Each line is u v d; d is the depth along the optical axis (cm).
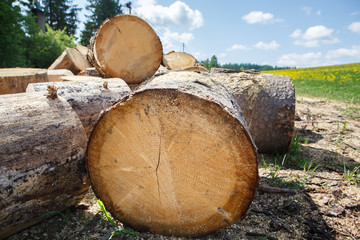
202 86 162
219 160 135
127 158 149
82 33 3494
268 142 300
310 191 224
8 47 976
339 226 176
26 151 136
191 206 149
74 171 155
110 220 162
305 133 413
